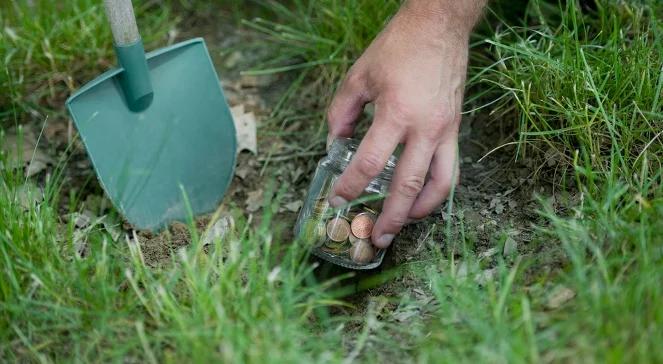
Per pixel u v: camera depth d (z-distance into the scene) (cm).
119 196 93
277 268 81
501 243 86
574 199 91
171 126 97
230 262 84
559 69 93
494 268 86
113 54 112
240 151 107
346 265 90
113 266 85
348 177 84
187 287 83
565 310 77
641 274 74
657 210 81
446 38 87
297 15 120
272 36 119
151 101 96
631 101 93
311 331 85
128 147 96
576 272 77
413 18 87
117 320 79
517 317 76
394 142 83
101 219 93
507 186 96
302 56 117
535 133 91
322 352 76
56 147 105
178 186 98
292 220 101
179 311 79
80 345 79
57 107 109
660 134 90
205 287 79
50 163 104
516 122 99
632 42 97
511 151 99
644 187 84
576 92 92
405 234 94
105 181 94
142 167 96
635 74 92
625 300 73
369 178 84
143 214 96
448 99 85
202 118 99
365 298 91
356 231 89
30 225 86
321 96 112
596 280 76
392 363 77
